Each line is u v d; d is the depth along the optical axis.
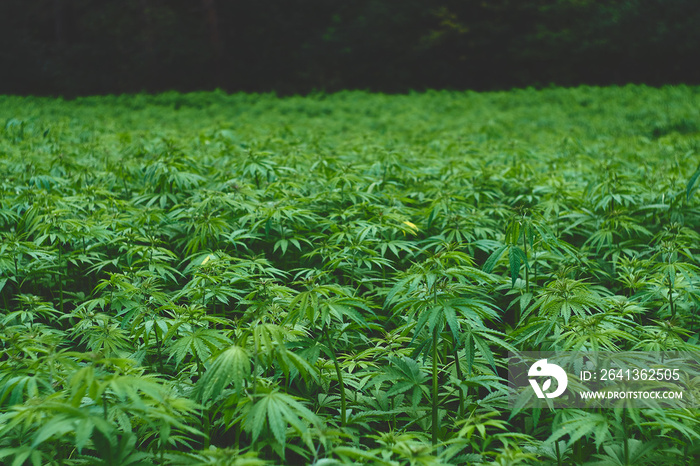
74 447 3.05
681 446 3.02
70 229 4.68
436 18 34.62
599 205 5.38
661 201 5.78
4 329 3.34
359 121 17.03
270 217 4.61
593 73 32.59
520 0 34.19
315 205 5.59
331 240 4.76
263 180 6.11
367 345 3.97
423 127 14.50
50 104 20.62
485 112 18.66
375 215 5.10
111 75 33.03
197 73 33.56
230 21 35.88
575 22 33.12
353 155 7.61
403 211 5.45
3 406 2.97
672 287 3.86
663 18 31.12
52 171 6.45
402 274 3.55
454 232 4.93
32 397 2.52
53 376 2.90
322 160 6.37
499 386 3.03
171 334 3.21
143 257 4.31
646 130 14.43
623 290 4.65
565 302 3.15
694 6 30.91
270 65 35.62
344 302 3.00
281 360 2.63
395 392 3.12
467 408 3.33
